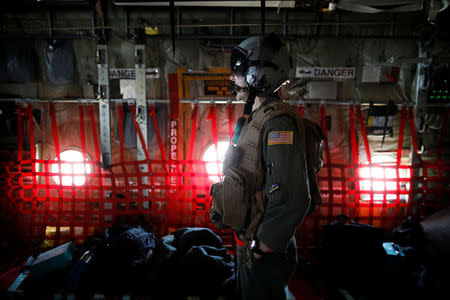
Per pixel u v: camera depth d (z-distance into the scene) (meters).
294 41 2.96
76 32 2.93
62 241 2.96
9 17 2.90
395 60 2.79
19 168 2.89
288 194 1.28
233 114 3.09
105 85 2.94
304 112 3.10
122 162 2.93
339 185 3.13
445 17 2.70
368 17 2.92
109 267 2.23
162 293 2.11
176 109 3.05
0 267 2.61
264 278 1.50
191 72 3.00
